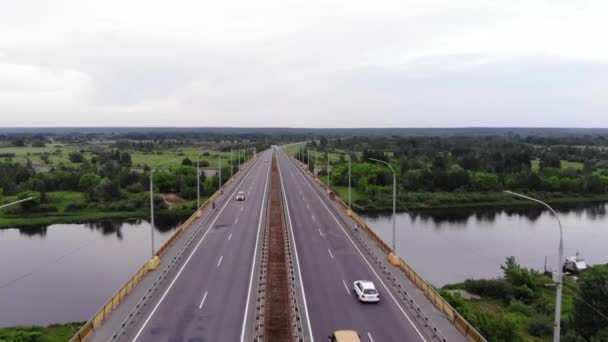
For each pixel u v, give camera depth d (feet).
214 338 94.68
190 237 177.58
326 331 98.53
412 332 99.04
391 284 129.49
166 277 133.08
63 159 604.90
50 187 408.87
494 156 524.11
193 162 557.74
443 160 484.33
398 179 426.10
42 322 146.00
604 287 134.82
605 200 402.93
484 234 284.41
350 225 202.28
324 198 284.00
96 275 195.83
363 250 164.35
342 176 427.74
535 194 409.69
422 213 355.15
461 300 139.03
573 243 265.54
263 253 154.30
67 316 150.92
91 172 425.28
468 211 363.76
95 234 285.84
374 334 97.60
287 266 138.41
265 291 118.83
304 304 113.70
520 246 256.73
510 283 181.37
